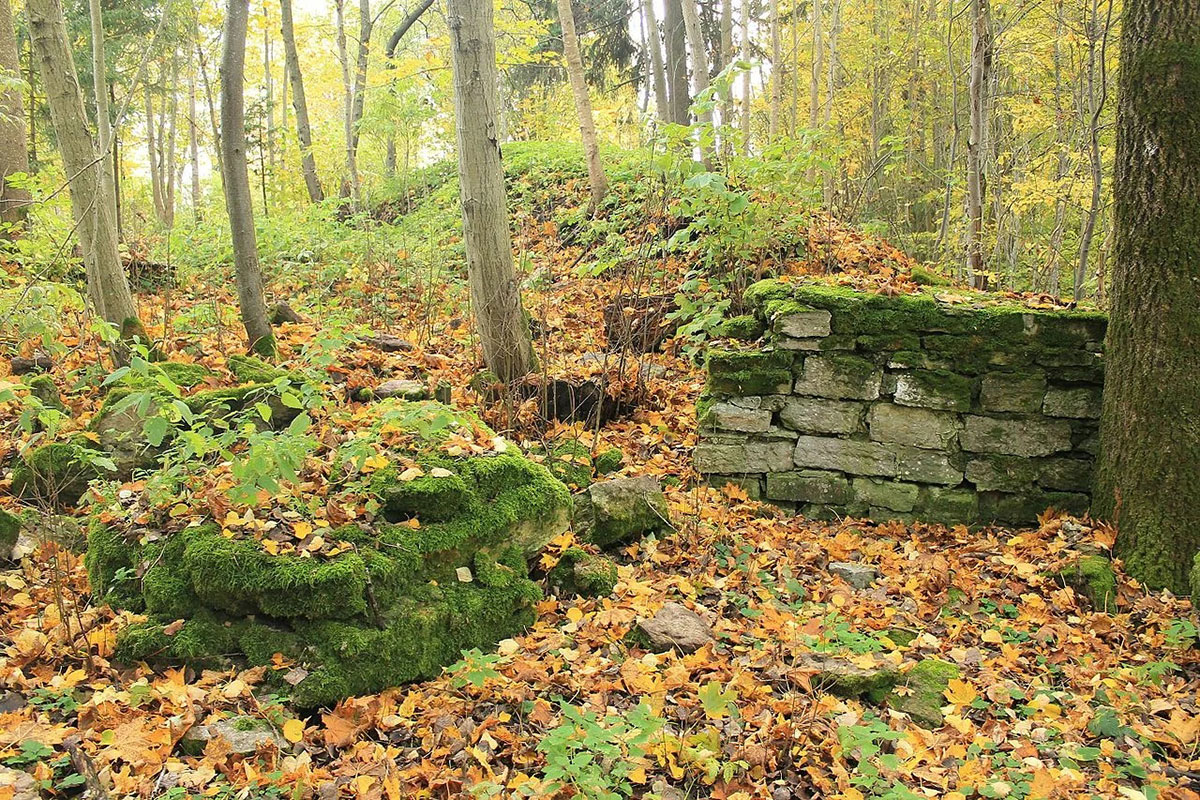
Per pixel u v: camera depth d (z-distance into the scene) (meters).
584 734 2.61
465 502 3.74
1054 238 15.95
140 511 3.62
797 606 4.26
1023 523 5.33
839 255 7.64
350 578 3.19
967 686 3.41
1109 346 4.92
